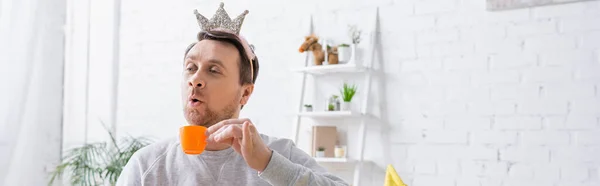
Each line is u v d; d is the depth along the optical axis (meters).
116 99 3.99
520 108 2.91
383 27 3.27
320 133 3.26
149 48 3.95
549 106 2.84
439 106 3.10
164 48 3.89
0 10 2.92
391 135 3.21
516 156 2.90
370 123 3.27
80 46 3.65
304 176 1.08
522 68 2.91
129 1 4.03
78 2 3.64
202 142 1.05
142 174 1.23
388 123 3.22
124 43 4.02
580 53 2.79
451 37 3.09
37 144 3.06
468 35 3.05
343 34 3.35
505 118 2.94
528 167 2.87
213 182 1.22
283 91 3.51
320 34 3.43
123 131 3.97
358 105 3.29
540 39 2.88
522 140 2.89
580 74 2.79
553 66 2.85
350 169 3.28
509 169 2.91
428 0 3.16
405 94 3.19
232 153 1.24
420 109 3.15
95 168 3.76
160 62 3.89
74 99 3.58
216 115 1.19
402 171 3.17
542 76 2.87
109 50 3.98
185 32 3.83
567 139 2.80
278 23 3.56
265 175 1.05
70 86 3.55
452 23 3.09
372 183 3.24
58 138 3.18
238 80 1.22
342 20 3.37
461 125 3.04
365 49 3.28
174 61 3.84
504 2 2.95
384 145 3.23
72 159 3.42
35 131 3.06
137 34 3.99
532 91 2.88
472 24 3.04
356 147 3.28
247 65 1.25
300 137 3.46
